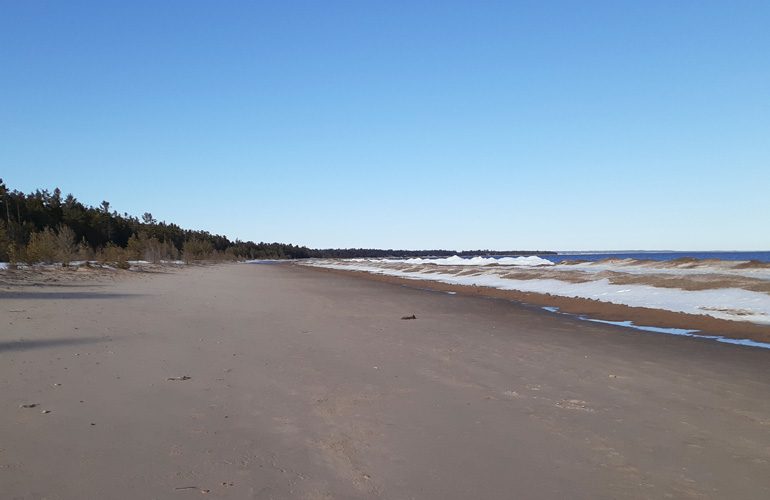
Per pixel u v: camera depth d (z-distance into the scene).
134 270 36.06
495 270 43.44
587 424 5.61
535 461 4.55
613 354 9.95
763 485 4.14
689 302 18.53
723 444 5.07
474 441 5.01
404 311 17.20
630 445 5.00
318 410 5.86
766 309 16.16
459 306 19.39
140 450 4.43
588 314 17.08
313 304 18.84
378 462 4.41
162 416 5.38
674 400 6.66
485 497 3.82
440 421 5.59
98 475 3.89
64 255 40.19
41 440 4.52
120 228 92.00
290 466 4.25
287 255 195.75
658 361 9.29
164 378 6.98
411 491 3.87
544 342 11.30
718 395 6.96
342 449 4.68
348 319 14.57
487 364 8.73
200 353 8.80
